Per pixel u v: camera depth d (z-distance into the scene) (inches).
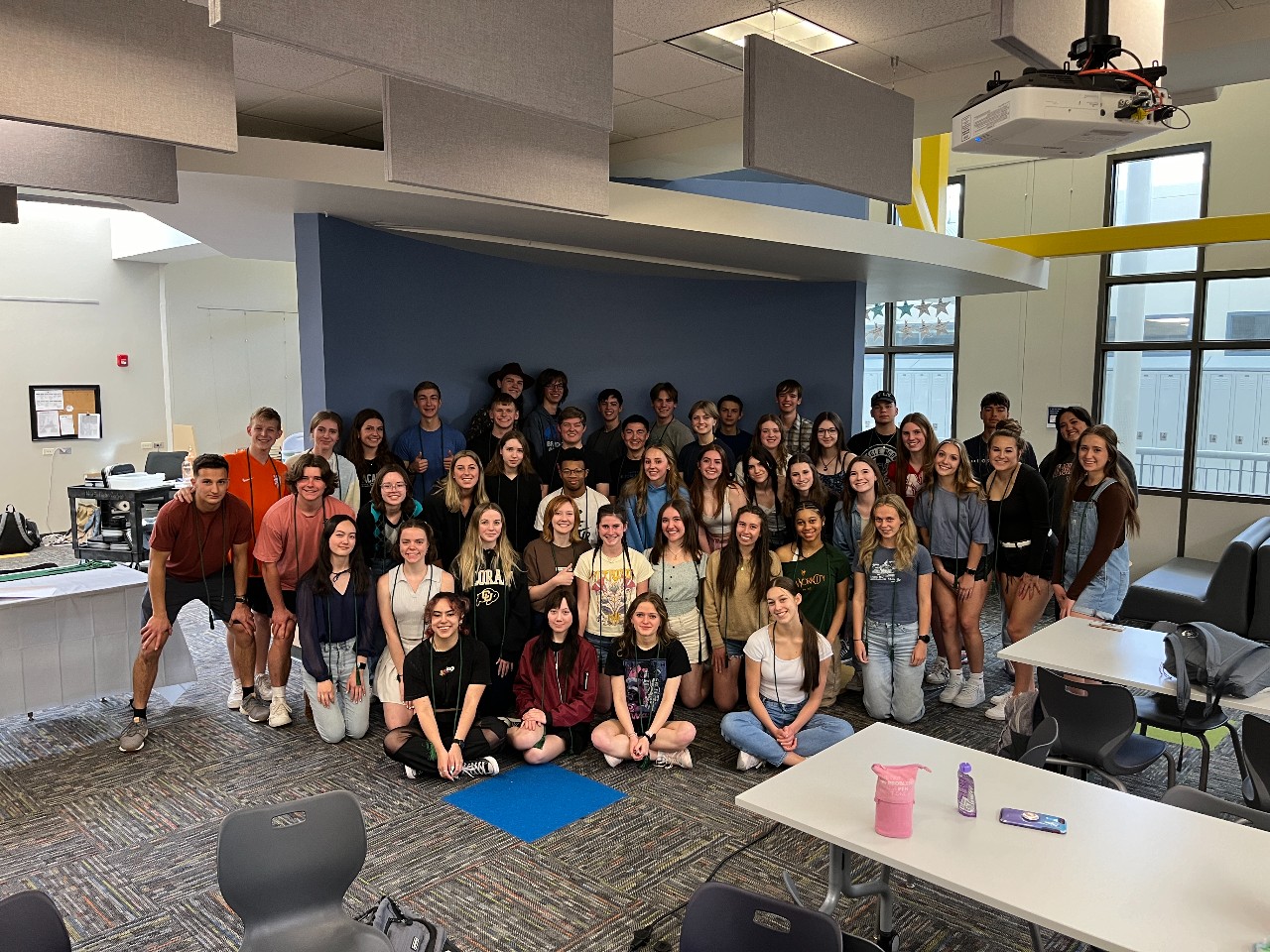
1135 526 182.9
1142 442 337.7
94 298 420.5
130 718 197.2
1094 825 89.9
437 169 127.8
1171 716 144.4
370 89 181.0
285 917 91.1
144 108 97.9
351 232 211.9
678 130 218.5
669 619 195.3
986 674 227.9
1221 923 73.2
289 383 495.8
